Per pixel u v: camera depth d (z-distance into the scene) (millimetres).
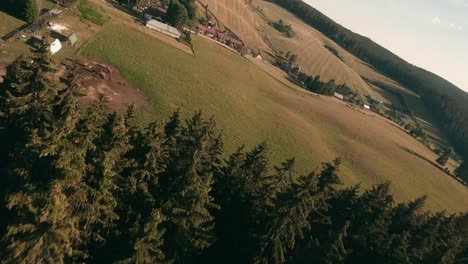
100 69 93875
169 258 36969
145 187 38688
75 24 107812
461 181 163500
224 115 111500
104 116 43875
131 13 149625
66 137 30078
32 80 40188
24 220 28797
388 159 142000
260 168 47562
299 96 172875
